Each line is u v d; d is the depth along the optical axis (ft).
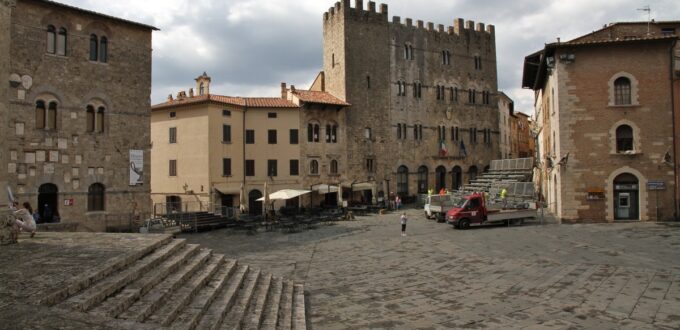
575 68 124.47
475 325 46.26
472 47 239.09
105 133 122.11
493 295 56.90
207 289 44.98
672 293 54.90
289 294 57.06
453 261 78.48
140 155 128.36
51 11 112.88
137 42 129.39
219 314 38.60
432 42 226.99
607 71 123.03
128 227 123.34
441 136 226.38
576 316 47.96
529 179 195.31
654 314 47.83
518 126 337.93
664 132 120.26
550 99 143.13
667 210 119.44
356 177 203.00
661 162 119.85
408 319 48.93
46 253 44.19
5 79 56.08
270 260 85.10
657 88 120.98
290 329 43.57
